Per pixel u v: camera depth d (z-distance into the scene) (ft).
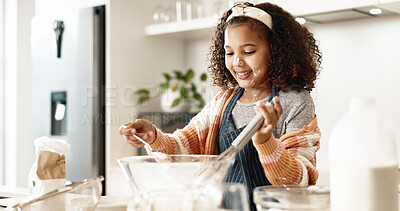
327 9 7.68
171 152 4.66
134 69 10.15
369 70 8.61
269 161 3.35
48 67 10.62
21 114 11.85
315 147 4.17
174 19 10.25
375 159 2.33
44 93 10.71
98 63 9.77
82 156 10.02
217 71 5.20
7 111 12.00
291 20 4.67
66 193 3.02
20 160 11.83
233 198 2.25
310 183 3.86
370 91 8.61
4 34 12.02
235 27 4.41
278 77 4.47
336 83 8.98
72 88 10.19
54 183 3.43
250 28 4.37
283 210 2.65
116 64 9.79
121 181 9.48
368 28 8.59
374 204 2.32
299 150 3.99
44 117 10.71
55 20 10.46
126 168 2.98
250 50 4.41
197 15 10.63
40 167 3.42
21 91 11.84
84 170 9.98
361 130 2.34
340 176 2.39
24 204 2.91
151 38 10.52
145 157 3.25
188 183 2.85
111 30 9.69
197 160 3.38
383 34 8.43
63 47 10.32
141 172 2.91
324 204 2.63
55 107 10.55
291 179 3.46
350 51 8.81
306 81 4.68
